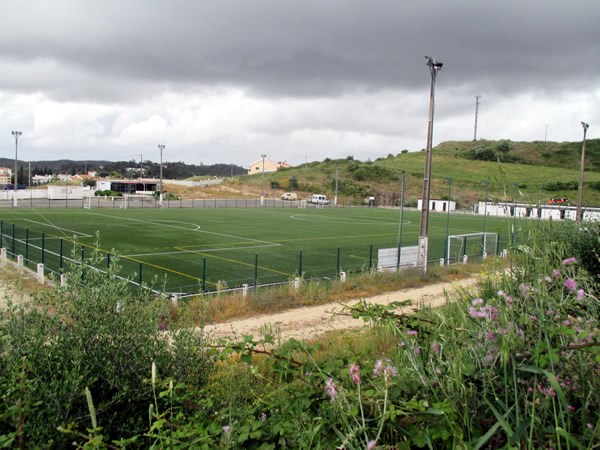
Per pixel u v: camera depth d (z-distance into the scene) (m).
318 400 3.40
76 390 4.25
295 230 41.91
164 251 26.86
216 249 28.34
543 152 128.38
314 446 3.02
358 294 16.52
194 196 99.12
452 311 4.21
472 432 2.80
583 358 3.04
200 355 5.77
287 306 14.62
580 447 2.37
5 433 3.88
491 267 4.66
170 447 3.21
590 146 126.25
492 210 72.25
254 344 3.98
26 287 15.21
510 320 3.27
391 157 156.62
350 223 51.09
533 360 2.98
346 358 4.01
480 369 2.99
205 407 4.06
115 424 4.76
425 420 2.88
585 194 69.00
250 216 56.75
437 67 19.75
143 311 5.65
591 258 6.03
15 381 3.99
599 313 3.42
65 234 33.00
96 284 5.46
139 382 4.89
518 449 2.46
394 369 3.29
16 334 4.72
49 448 3.95
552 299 3.33
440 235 41.25
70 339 4.88
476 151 133.25
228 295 15.04
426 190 20.20
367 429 2.92
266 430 3.35
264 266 22.94
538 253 3.83
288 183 111.25
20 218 44.09
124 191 103.50
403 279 18.52
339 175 114.56
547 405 2.72
